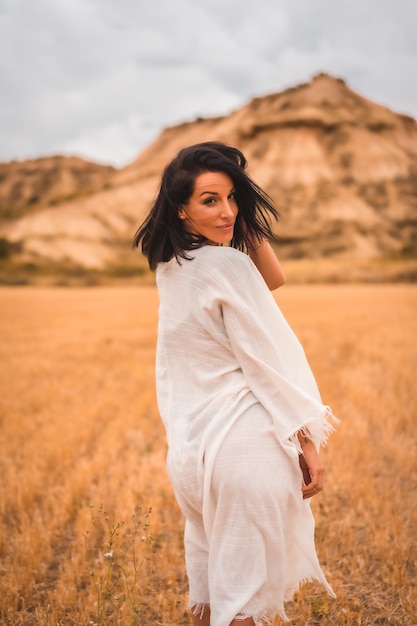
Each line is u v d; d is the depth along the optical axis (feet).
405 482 15.92
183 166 7.24
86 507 14.34
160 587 10.96
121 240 525.75
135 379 33.27
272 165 650.02
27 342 54.65
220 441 6.83
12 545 12.92
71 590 10.68
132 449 19.29
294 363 7.14
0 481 16.28
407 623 9.66
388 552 11.77
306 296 142.82
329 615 9.93
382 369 33.06
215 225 7.25
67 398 28.37
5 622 10.07
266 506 6.82
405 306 102.27
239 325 6.91
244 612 6.85
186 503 7.41
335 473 15.96
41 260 443.73
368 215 557.74
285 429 6.85
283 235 514.68
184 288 7.22
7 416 24.30
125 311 103.24
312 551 7.44
